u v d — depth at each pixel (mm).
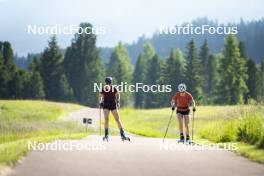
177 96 53531
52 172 28906
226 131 60250
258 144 44031
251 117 55000
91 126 122500
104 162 33188
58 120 132250
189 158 36688
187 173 30172
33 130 94938
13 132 88938
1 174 26875
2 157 30562
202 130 82062
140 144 47125
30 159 32906
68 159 33812
